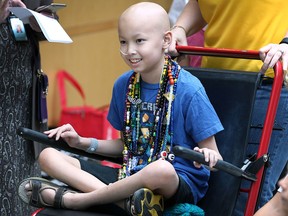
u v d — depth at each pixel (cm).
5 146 378
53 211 313
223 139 335
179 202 309
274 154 354
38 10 364
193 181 321
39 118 395
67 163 330
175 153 286
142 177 296
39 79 392
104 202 309
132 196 293
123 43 326
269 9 357
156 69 330
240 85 339
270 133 316
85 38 665
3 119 375
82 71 670
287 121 349
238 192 324
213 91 344
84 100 649
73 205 314
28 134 335
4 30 367
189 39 459
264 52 324
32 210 405
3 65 369
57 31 336
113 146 354
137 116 335
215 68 363
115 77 707
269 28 359
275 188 371
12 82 375
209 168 320
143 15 321
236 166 321
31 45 385
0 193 380
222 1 367
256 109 351
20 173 390
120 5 694
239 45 366
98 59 684
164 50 331
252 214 316
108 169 346
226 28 370
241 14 362
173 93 328
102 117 589
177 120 327
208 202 330
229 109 338
